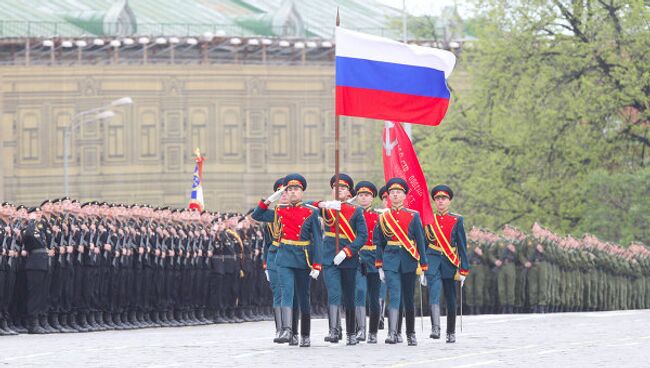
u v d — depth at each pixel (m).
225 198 187.75
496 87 122.44
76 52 183.50
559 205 121.00
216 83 186.88
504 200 121.44
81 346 43.84
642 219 117.25
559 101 120.88
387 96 46.56
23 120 183.38
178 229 63.22
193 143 186.50
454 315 45.28
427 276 45.78
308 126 189.62
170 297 62.66
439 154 124.56
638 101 118.94
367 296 52.25
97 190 184.00
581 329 52.06
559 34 120.06
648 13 117.88
